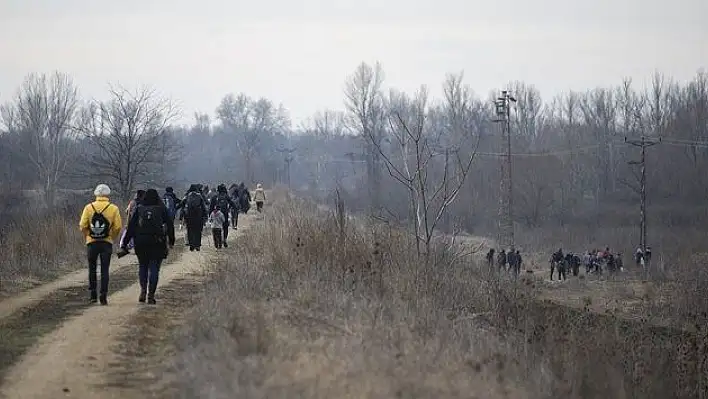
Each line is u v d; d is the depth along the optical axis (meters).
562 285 122.56
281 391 26.34
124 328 38.09
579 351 44.44
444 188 69.88
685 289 96.75
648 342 54.94
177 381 28.50
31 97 198.88
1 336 36.12
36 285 53.84
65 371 30.53
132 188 130.62
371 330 35.53
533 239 189.75
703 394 47.22
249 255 58.31
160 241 45.53
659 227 194.62
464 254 68.81
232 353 30.53
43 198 167.50
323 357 30.36
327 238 55.22
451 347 35.06
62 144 196.00
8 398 27.17
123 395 27.75
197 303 42.62
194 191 75.31
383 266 51.00
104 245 45.41
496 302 54.06
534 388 33.97
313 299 41.78
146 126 134.00
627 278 135.88
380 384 27.77
